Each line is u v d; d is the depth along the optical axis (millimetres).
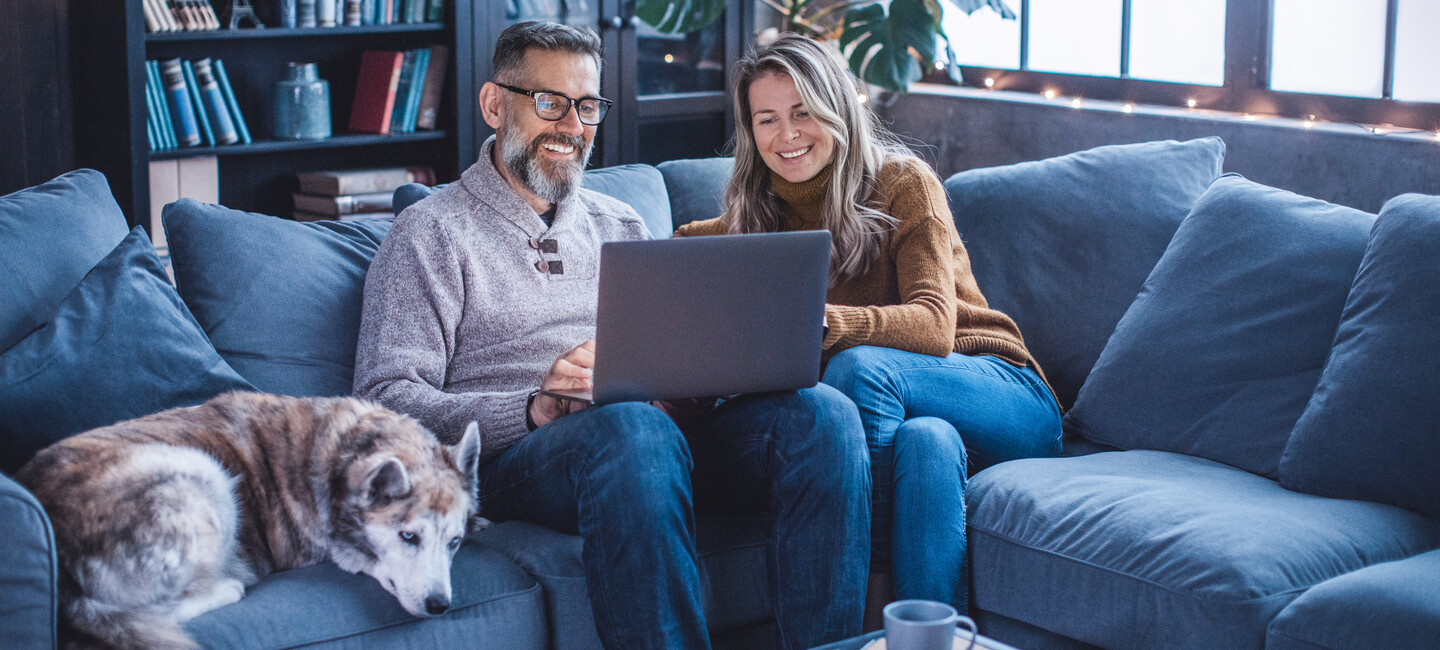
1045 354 2514
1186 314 2268
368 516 1647
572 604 1761
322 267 2152
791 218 2463
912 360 2115
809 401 1835
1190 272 2307
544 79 2070
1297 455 1986
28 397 1725
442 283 1995
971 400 2146
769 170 2445
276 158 4027
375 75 4035
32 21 3551
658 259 1676
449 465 1745
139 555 1468
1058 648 1898
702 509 1988
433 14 4051
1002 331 2369
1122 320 2391
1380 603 1554
